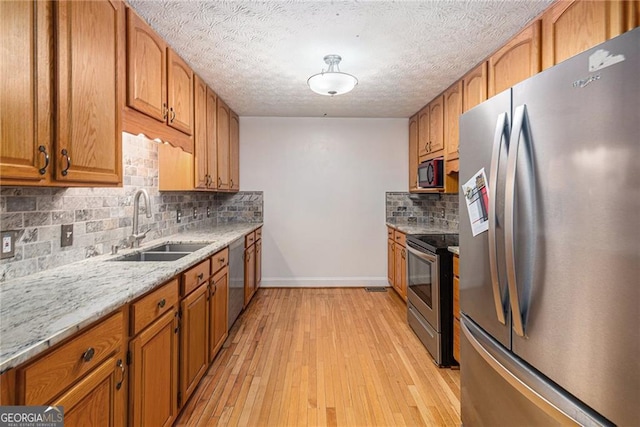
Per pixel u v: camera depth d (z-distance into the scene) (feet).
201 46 7.12
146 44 5.85
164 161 8.59
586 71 2.98
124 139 7.11
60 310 3.25
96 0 4.36
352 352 8.19
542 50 5.75
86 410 3.20
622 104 2.68
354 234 14.29
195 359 6.22
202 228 11.43
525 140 3.68
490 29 6.46
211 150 9.93
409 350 8.31
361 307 11.59
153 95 6.14
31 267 4.66
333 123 14.15
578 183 3.07
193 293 6.10
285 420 5.67
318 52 7.50
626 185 2.66
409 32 6.59
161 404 4.82
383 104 11.96
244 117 13.96
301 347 8.45
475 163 4.90
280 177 14.11
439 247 7.59
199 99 8.84
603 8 4.40
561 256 3.26
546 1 5.45
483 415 4.75
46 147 3.56
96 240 6.12
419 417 5.79
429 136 11.57
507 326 4.11
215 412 5.86
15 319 3.01
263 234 14.16
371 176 14.25
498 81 7.14
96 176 4.36
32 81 3.39
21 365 2.52
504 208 3.96
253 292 12.28
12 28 3.18
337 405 6.10
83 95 4.09
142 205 7.81
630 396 2.65
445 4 5.64
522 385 3.72
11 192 4.37
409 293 9.75
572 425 3.13
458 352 7.22
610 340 2.80
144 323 4.28
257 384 6.75
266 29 6.44
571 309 3.16
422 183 11.52
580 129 3.05
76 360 3.05
